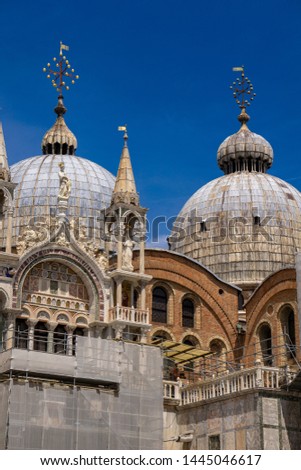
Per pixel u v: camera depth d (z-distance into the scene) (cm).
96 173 6906
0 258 4544
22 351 4056
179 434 4553
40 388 4062
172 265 5972
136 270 5791
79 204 6556
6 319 4516
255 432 4044
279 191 8131
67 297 4800
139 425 4288
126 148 5197
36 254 4688
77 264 4822
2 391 4028
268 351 5959
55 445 4019
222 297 6147
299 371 4059
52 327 4719
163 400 4547
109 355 4309
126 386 4309
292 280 5750
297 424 4141
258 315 6038
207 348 5959
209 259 7806
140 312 4828
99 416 4178
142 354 4425
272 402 4112
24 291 4669
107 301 4831
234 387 4278
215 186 8325
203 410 4438
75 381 4272
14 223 6431
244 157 8594
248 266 7656
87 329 4803
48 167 6788
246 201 7981
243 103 8956
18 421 3941
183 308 6003
